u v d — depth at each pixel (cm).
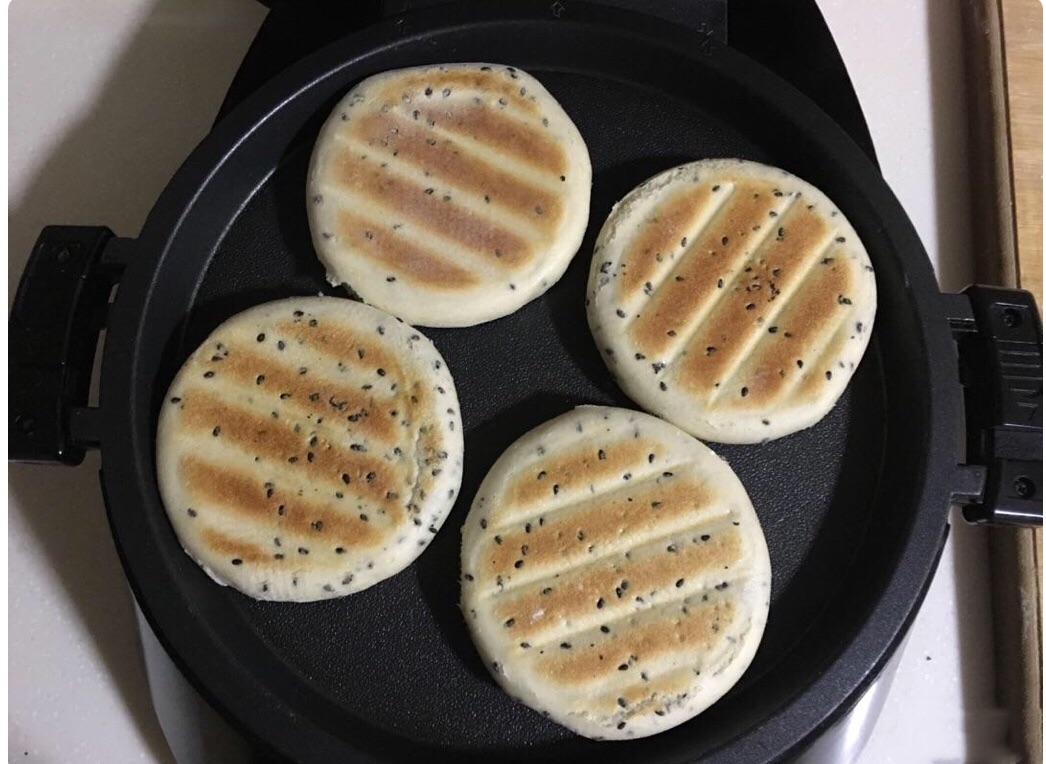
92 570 38
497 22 35
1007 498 30
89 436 31
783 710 29
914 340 33
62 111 44
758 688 31
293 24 37
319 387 32
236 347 33
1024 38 41
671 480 32
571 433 32
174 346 34
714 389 32
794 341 33
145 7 45
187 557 32
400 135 35
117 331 31
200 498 31
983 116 42
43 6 44
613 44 36
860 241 34
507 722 31
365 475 31
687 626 30
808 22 38
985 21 42
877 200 34
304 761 28
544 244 34
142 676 37
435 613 32
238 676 29
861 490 34
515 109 35
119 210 42
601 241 34
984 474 31
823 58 37
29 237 42
